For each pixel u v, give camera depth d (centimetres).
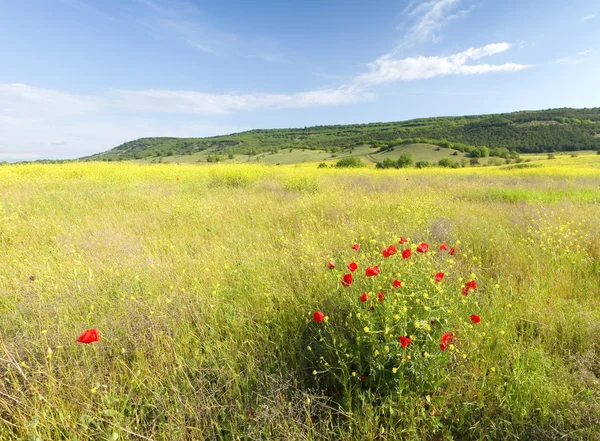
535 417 184
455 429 190
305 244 421
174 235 522
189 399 197
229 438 177
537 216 564
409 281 254
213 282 328
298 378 216
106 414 171
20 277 334
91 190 988
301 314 271
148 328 247
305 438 169
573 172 1906
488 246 437
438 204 710
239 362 229
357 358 207
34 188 1016
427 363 202
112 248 428
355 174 1861
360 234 476
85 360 216
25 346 225
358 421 183
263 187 1135
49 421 173
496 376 209
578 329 251
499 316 266
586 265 367
